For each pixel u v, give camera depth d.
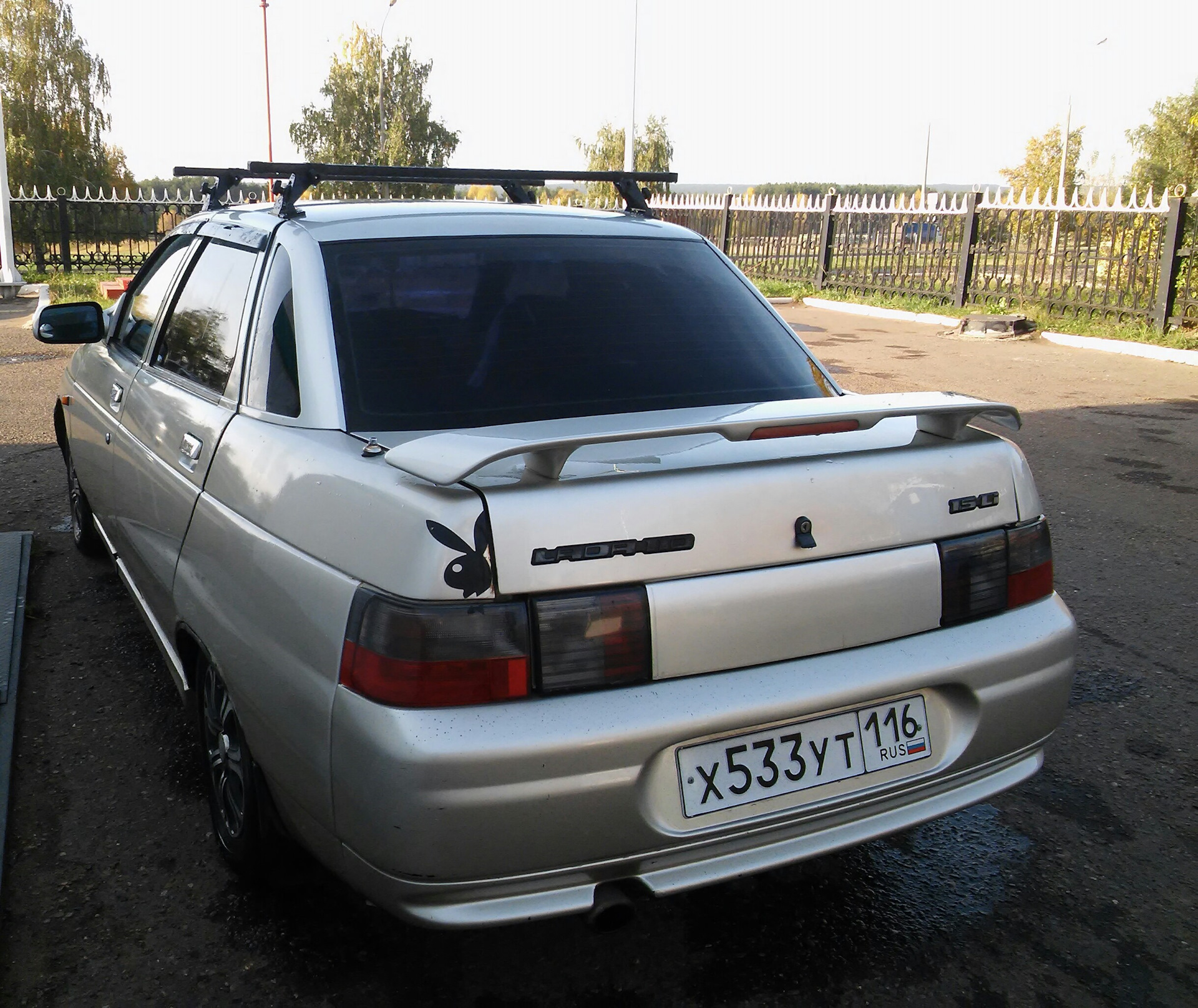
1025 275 15.73
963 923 2.60
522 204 3.31
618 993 2.34
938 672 2.17
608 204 26.58
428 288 2.64
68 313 4.16
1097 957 2.48
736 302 3.01
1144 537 5.68
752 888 2.73
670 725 1.92
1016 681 2.29
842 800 2.11
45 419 8.17
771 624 2.03
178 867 2.76
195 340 3.07
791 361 2.87
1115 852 2.90
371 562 1.94
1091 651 4.22
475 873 1.88
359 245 2.71
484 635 1.85
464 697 1.85
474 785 1.83
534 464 1.93
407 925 2.55
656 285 2.92
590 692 1.91
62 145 44.03
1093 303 14.45
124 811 3.00
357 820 1.93
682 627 1.95
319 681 2.00
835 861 2.85
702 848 2.01
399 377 2.42
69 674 3.84
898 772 2.18
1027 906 2.66
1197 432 8.36
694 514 1.96
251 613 2.27
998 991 2.36
